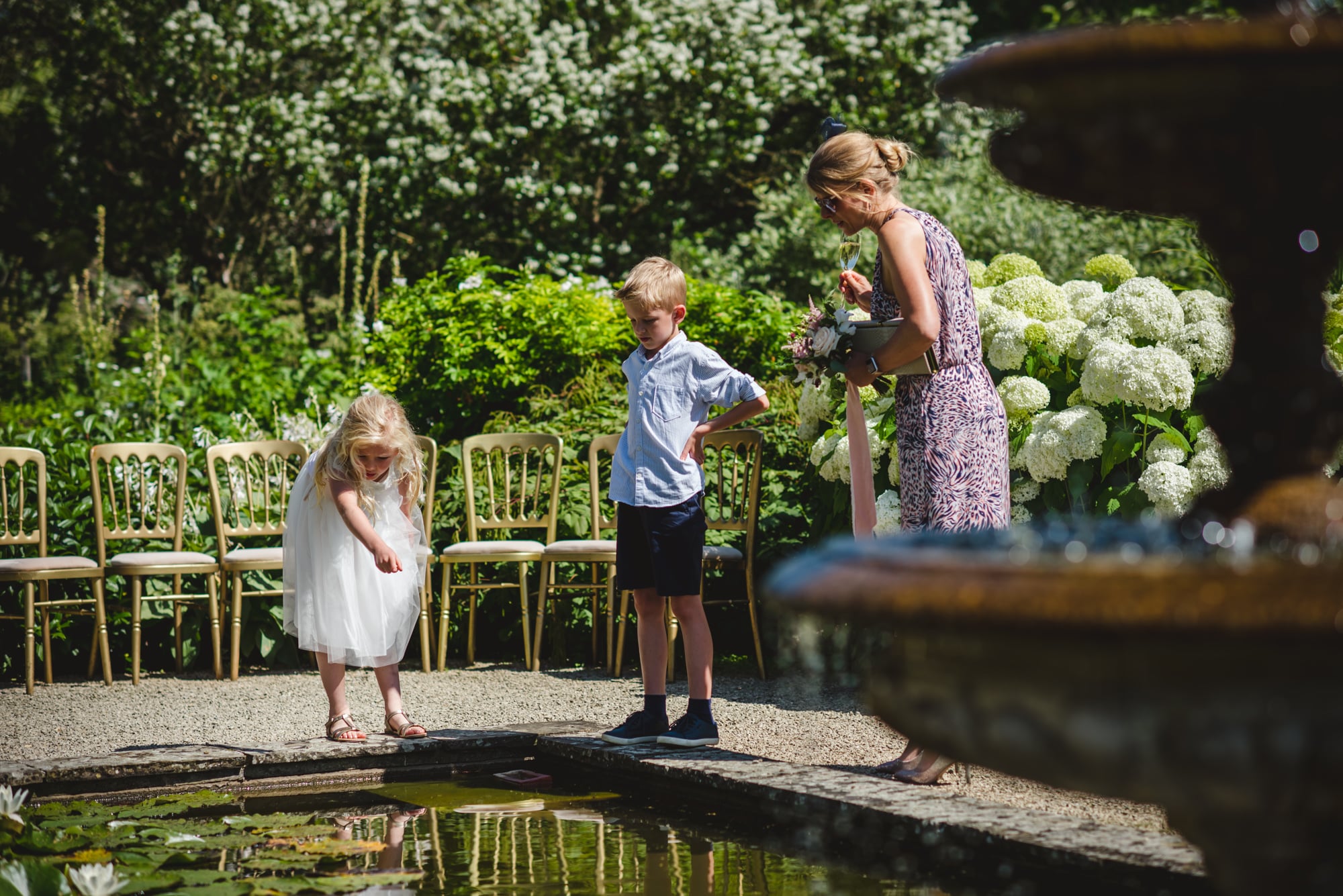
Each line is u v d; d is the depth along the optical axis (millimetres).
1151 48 1398
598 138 13695
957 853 2730
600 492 6887
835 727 4395
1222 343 4441
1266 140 1495
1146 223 10578
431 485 6320
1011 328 4812
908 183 11555
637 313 4004
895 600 1404
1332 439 1613
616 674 6016
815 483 5875
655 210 14305
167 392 8984
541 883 2656
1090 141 1604
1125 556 1385
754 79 13836
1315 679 1311
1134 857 2414
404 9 14836
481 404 7957
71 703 5305
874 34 14648
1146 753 1361
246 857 2875
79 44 15281
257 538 6801
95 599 5840
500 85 13734
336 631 4008
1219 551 1461
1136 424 4590
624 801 3549
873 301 3377
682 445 3953
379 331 8414
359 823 3277
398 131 13828
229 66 14336
